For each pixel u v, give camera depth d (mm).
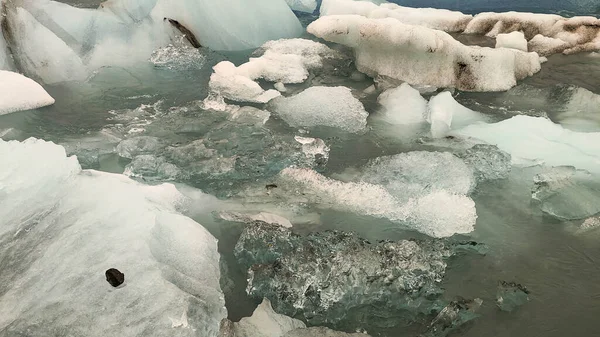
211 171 2689
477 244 2191
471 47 3826
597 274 2061
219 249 2180
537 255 2170
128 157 2830
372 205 2469
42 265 1827
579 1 5473
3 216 2031
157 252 1924
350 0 5031
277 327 1740
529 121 3150
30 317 1646
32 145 2334
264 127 3189
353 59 4359
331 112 3289
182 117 3254
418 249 2098
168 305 1681
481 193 2600
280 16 4781
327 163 2867
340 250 2082
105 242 1900
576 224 2357
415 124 3299
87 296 1702
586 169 2762
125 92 3615
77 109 3359
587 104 3469
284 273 1982
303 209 2453
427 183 2625
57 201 2123
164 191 2363
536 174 2705
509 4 5559
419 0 5566
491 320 1840
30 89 3305
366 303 1932
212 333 1687
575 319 1840
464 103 3600
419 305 1925
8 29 3689
